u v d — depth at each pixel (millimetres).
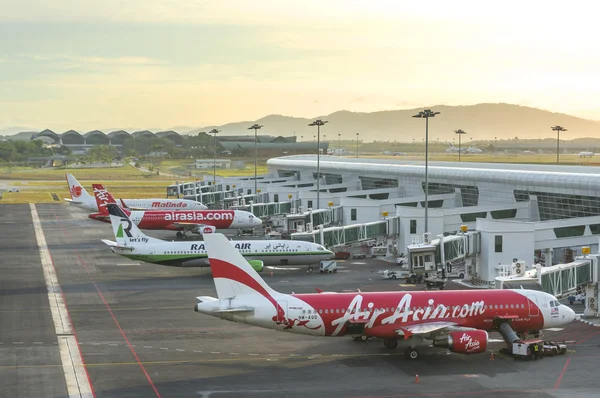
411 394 58250
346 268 126500
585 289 88812
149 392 58406
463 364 67062
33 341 74750
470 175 159625
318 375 63375
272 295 67938
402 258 131125
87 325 82250
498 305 71125
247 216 175000
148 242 116750
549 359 68938
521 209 140250
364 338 76312
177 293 102625
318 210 159625
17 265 127250
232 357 69188
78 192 194500
